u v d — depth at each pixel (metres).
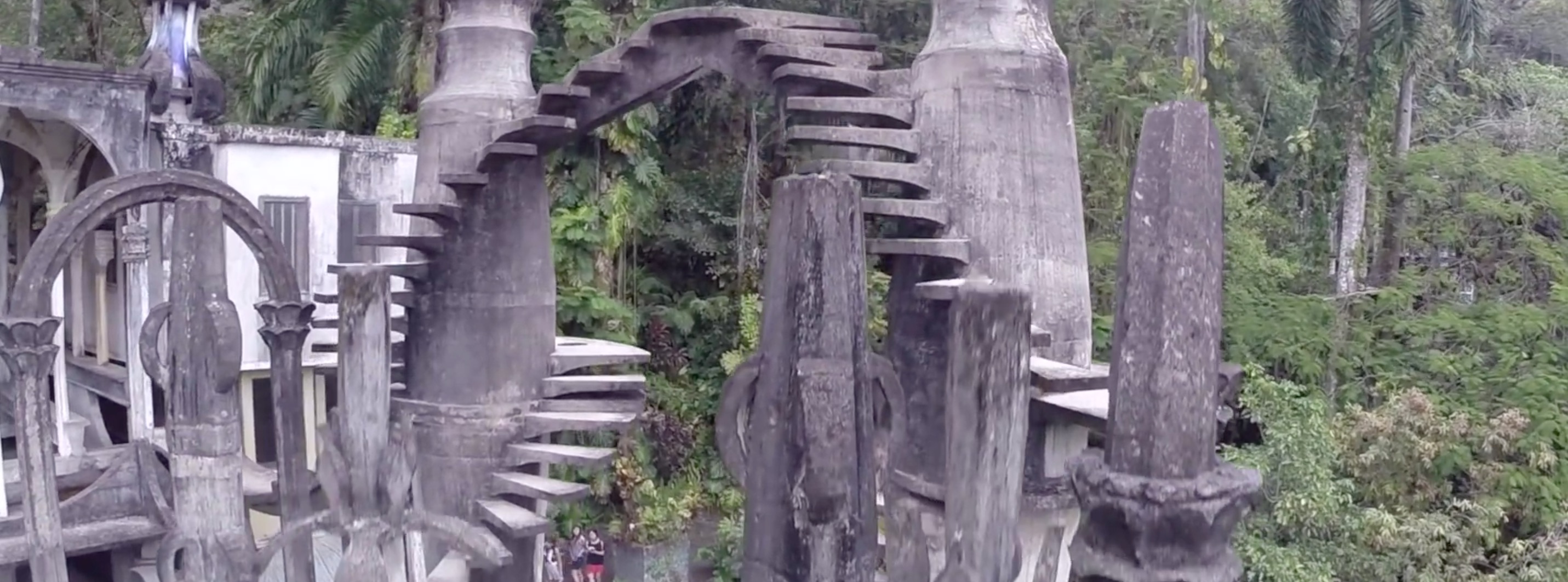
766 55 7.18
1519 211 18.23
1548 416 15.09
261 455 12.39
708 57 7.82
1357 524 13.23
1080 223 6.95
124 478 9.87
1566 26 25.81
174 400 6.58
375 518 6.20
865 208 6.68
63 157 12.08
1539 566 13.47
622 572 14.42
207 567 6.51
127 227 10.93
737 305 16.98
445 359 8.33
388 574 6.25
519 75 8.73
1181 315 3.09
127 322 11.28
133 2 19.67
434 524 6.48
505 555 6.52
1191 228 3.09
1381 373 16.98
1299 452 13.29
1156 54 18.94
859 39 7.71
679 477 15.73
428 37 14.37
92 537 9.36
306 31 15.52
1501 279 18.83
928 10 17.06
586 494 8.04
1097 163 17.72
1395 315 17.97
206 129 11.21
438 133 8.57
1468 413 15.33
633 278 17.05
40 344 6.64
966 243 6.52
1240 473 3.18
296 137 11.78
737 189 17.72
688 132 17.86
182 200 6.51
